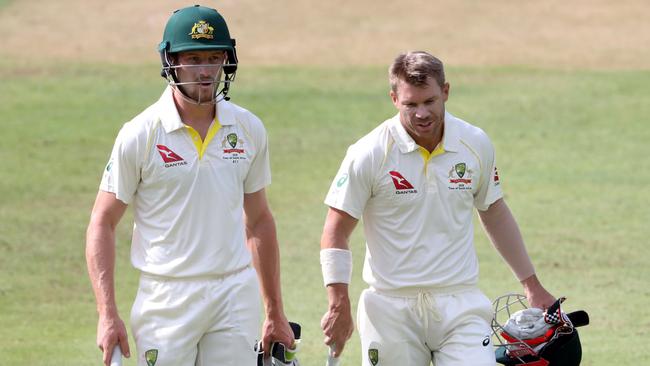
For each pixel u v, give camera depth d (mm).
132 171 17203
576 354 19094
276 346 18594
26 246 38219
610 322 29438
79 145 54219
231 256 17344
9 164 50438
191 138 17203
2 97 64875
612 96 65000
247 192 18109
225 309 17297
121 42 82250
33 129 57281
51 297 32750
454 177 17984
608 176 48625
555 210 42969
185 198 17125
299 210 43156
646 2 91438
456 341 18031
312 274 34875
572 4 91688
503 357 19250
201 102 17109
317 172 49375
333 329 18328
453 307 18047
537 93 65938
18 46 80062
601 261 36031
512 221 19141
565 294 32312
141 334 17438
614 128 57781
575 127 58031
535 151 53219
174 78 17234
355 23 87438
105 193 17359
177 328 17156
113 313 16922
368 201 18297
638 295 32188
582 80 69562
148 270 17297
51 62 75438
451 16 88875
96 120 59594
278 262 18469
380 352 18375
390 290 18203
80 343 28125
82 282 34469
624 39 81875
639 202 44156
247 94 65875
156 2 93500
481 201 18766
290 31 85438
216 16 17312
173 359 17219
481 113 60906
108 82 69562
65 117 60156
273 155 52406
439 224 18047
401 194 17922
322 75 72188
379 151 17891
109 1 93625
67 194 45719
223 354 17391
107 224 17328
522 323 19125
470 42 81500
